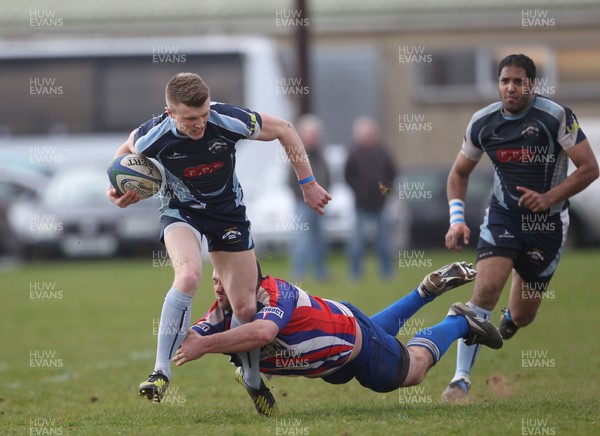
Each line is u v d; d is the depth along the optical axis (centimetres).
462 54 12019
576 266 6731
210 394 3139
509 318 2947
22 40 11312
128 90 9975
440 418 2388
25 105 10012
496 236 2795
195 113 2389
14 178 9712
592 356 3612
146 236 8400
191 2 12256
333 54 12138
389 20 11938
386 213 6438
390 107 12125
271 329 2386
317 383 3288
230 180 2597
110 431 2336
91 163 9925
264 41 10000
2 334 4675
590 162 2708
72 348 4256
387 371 2509
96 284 6731
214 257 2603
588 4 11738
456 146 12081
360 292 5644
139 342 4397
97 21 12112
